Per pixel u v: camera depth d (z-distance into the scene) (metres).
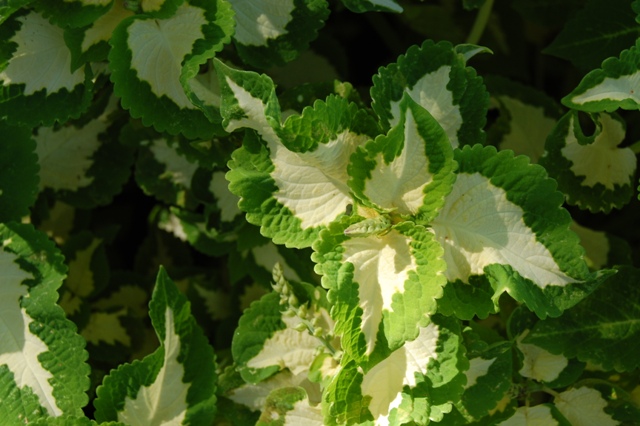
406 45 0.82
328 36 0.77
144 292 0.77
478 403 0.61
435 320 0.60
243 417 0.65
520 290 0.57
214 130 0.62
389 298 0.57
